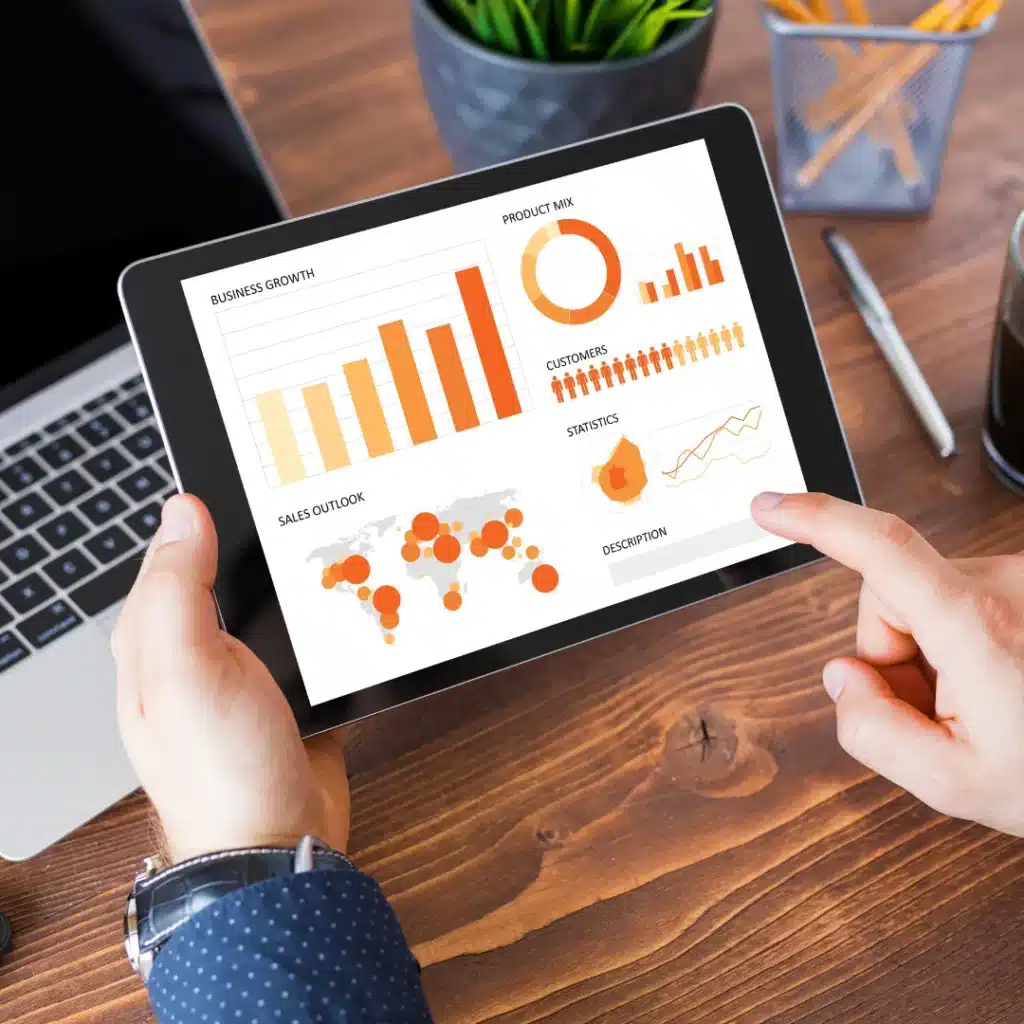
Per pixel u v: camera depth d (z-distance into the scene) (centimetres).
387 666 44
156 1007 35
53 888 45
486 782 48
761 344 47
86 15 50
